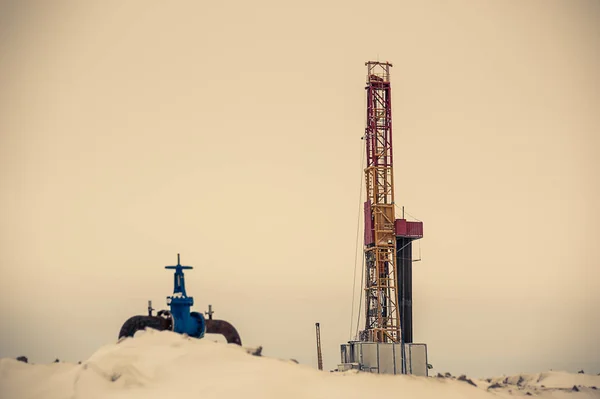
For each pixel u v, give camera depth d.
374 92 170.62
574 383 177.62
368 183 168.88
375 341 159.62
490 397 131.12
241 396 105.12
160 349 113.81
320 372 122.00
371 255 166.88
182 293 119.38
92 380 106.00
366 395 116.69
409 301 165.75
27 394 105.38
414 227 165.88
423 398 119.75
